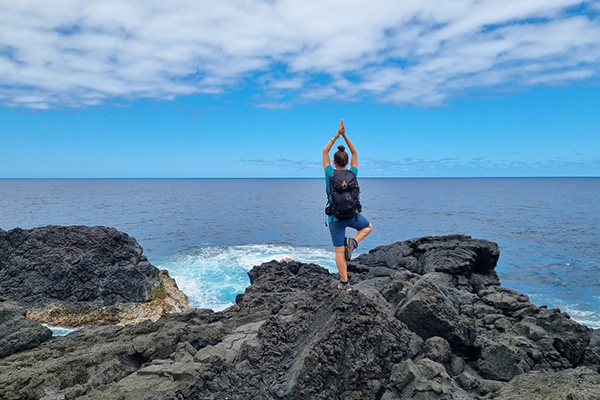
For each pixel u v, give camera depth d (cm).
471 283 1497
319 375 630
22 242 1856
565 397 535
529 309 959
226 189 18088
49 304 1638
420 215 6272
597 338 847
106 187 19400
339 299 759
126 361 810
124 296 1692
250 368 683
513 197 11125
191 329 903
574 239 3947
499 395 588
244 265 2758
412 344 721
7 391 676
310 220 5716
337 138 739
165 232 4366
